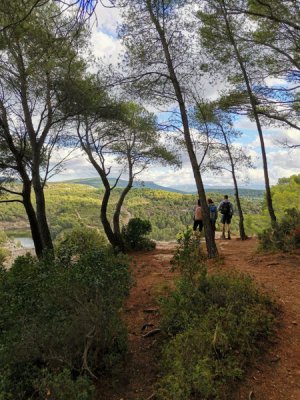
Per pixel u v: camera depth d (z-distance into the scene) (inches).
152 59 380.5
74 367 161.6
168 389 141.9
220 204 672.4
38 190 420.2
